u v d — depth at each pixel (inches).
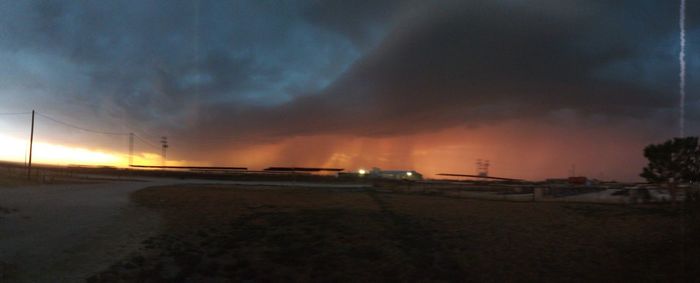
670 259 571.8
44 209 1103.6
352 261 676.1
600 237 738.8
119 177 2960.1
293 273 626.5
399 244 764.6
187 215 1050.1
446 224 913.5
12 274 568.7
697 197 864.9
